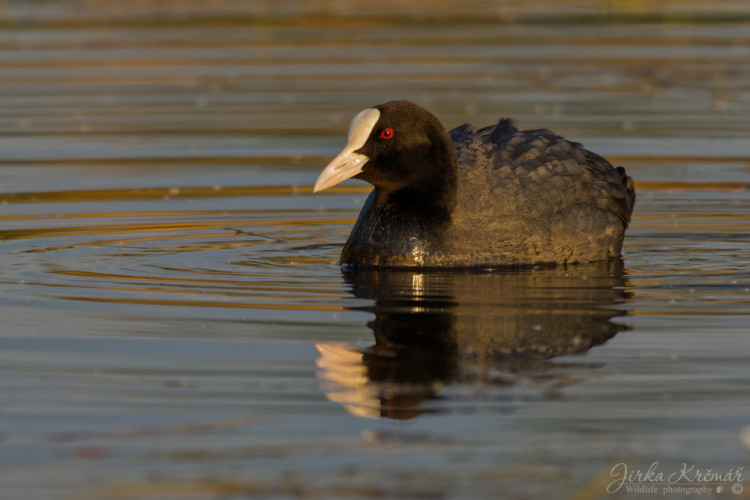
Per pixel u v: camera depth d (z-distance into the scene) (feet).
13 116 72.95
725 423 26.35
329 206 54.24
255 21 112.68
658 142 66.33
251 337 32.83
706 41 101.24
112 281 39.78
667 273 41.42
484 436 25.68
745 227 49.55
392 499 22.63
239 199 55.01
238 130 69.72
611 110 75.10
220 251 45.06
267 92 80.69
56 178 58.49
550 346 31.99
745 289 38.68
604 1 127.65
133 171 60.23
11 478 23.58
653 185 57.31
